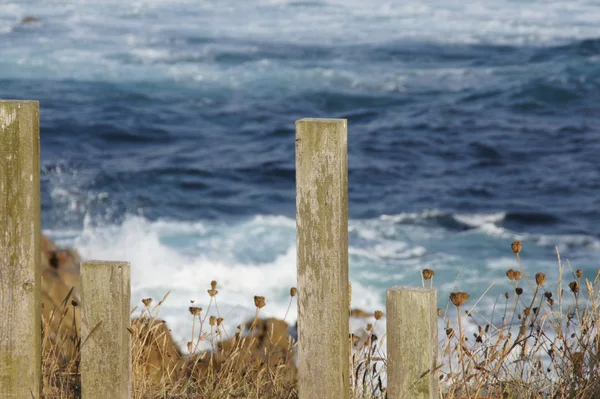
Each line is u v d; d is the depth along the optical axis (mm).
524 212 51969
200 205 53156
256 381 12219
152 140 69000
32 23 110562
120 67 93188
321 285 9078
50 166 59688
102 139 68312
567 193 56125
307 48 104125
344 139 8930
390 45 107000
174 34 108750
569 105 81875
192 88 86625
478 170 61750
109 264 9227
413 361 8914
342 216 8992
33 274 9391
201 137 70375
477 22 120188
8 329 9477
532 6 132000
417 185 57906
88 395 9398
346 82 90625
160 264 41625
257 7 126812
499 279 40031
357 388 11609
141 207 51812
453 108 80562
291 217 51594
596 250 45719
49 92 82125
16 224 9305
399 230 48781
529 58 101688
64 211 50156
